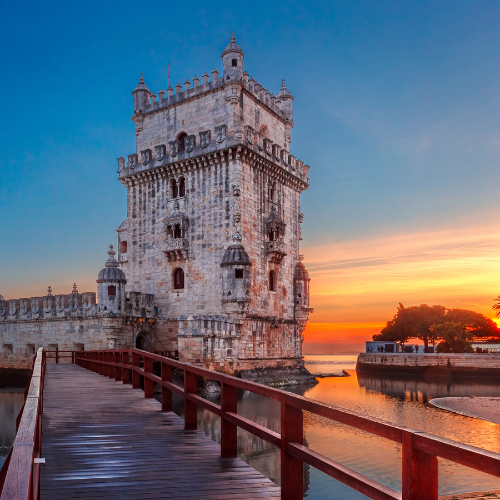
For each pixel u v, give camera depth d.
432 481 5.04
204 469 10.35
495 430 34.09
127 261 62.06
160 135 61.91
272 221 58.84
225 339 51.78
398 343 115.75
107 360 30.34
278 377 57.91
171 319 57.00
